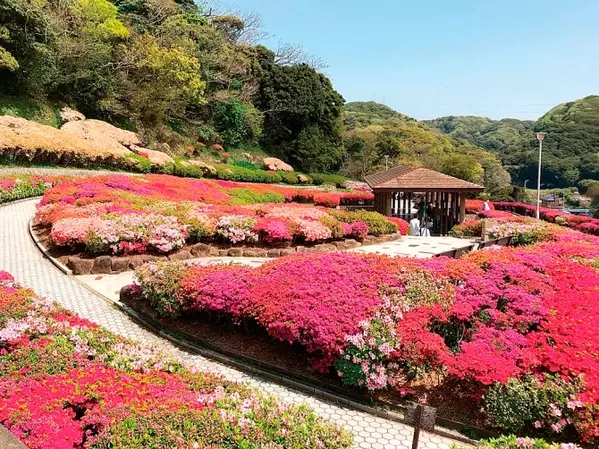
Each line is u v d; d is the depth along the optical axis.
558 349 4.60
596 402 3.95
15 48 21.34
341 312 5.11
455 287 5.82
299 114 45.12
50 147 18.33
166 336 6.24
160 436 2.82
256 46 46.19
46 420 2.97
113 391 3.48
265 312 5.46
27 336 4.46
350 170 51.66
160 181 19.09
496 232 14.38
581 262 7.83
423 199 22.38
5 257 9.23
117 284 8.15
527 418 4.07
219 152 36.91
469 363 4.38
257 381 5.12
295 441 2.96
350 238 12.80
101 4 26.97
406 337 4.85
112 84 28.62
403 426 4.36
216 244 10.60
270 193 24.00
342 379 4.79
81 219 9.45
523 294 5.57
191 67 31.33
